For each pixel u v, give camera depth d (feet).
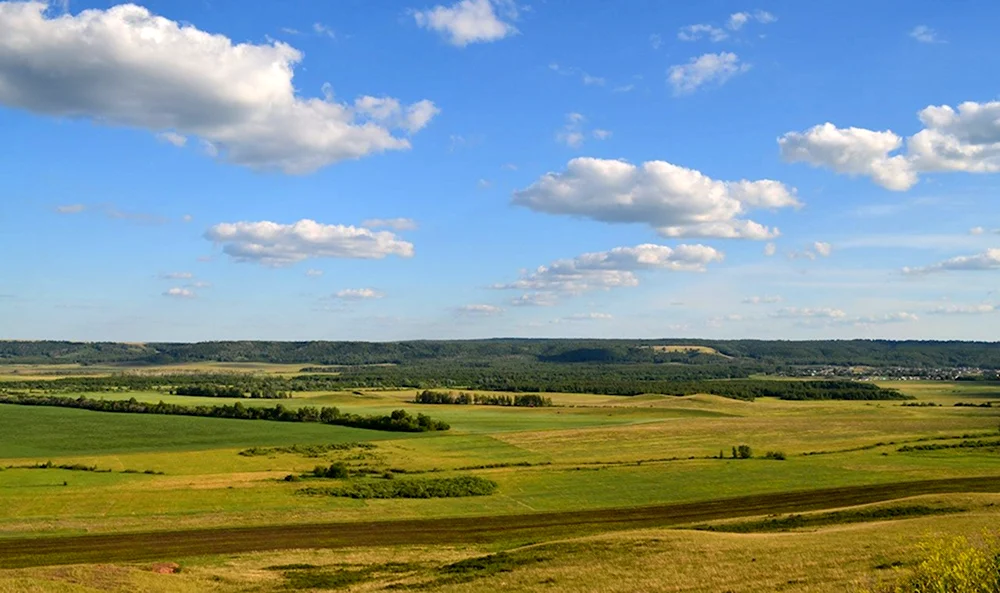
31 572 141.79
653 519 230.48
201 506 254.47
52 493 279.49
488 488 289.74
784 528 185.26
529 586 125.18
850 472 319.88
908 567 105.19
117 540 203.51
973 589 67.15
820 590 97.60
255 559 175.01
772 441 456.04
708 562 130.52
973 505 188.65
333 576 153.69
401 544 196.75
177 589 140.05
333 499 268.62
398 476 335.06
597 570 132.26
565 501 266.98
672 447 434.71
